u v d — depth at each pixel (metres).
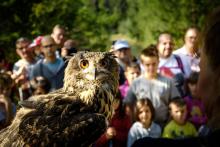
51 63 8.01
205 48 1.67
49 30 12.88
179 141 1.78
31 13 12.88
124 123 6.51
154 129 6.60
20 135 4.11
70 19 13.31
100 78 4.47
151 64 7.36
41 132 4.11
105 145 6.30
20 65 9.09
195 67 7.74
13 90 8.33
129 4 19.86
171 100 7.03
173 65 8.02
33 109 4.29
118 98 6.39
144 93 7.37
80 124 4.19
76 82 4.52
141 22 16.98
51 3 13.10
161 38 8.16
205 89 1.67
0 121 6.55
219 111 1.64
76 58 4.60
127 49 8.65
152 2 14.98
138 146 1.84
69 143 4.16
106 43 13.78
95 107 4.45
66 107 4.28
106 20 14.10
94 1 16.06
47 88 7.26
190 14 13.85
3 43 12.21
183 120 6.84
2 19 12.73
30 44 9.50
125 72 8.47
